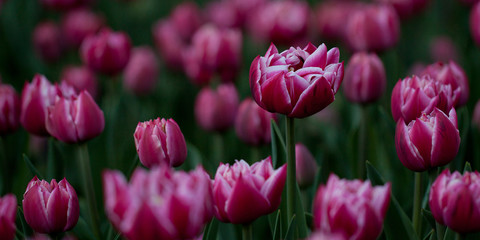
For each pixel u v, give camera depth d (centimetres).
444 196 136
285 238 141
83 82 223
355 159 177
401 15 241
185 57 239
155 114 224
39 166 192
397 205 143
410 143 143
